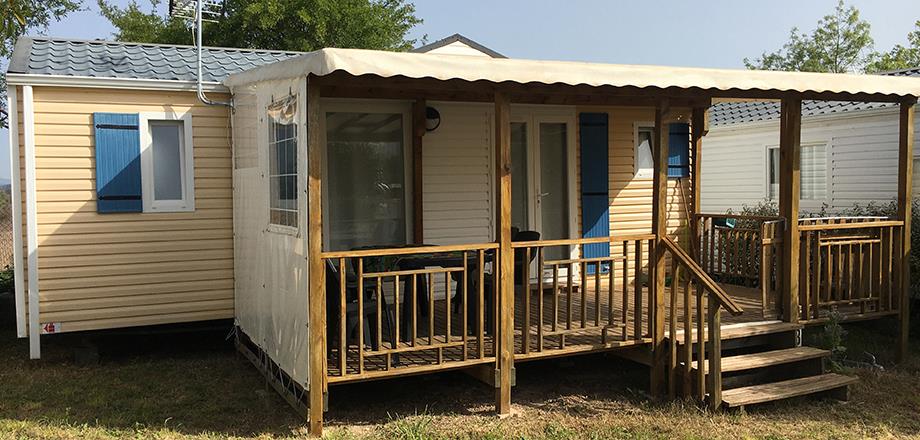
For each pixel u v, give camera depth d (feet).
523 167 28.89
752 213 41.47
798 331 22.34
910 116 24.27
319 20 77.77
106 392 20.88
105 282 24.35
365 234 25.96
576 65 17.60
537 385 21.88
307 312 16.75
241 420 18.39
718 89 19.43
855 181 38.04
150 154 24.90
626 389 21.44
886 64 104.99
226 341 28.07
